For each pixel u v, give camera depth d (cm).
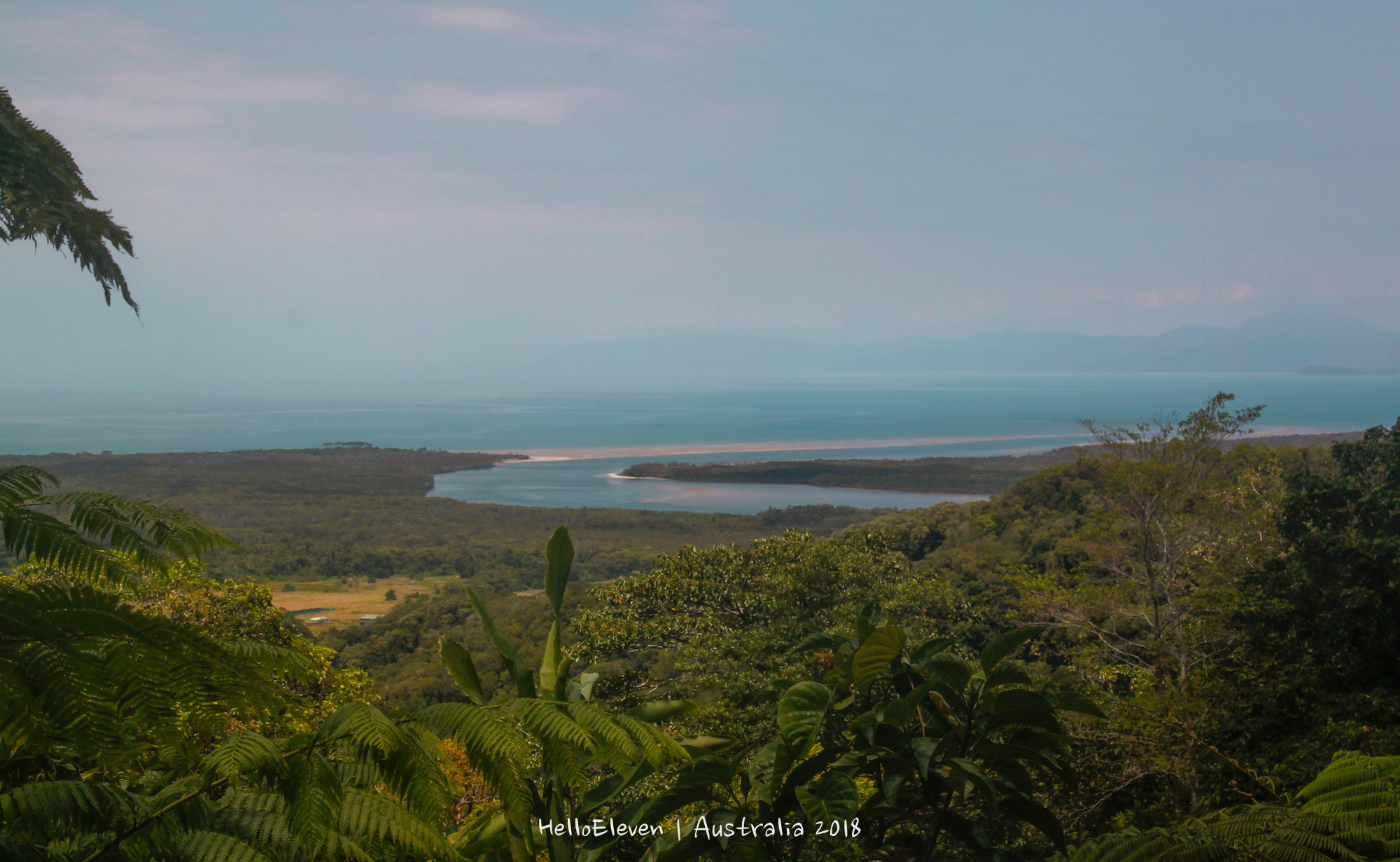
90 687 161
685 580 1413
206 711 187
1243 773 1012
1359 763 344
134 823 177
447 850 219
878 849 342
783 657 1062
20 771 193
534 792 327
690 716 1068
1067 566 2006
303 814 180
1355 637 1170
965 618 1347
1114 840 342
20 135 479
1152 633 1271
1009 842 434
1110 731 1083
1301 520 1280
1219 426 1198
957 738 347
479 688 351
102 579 188
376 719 192
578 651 1322
